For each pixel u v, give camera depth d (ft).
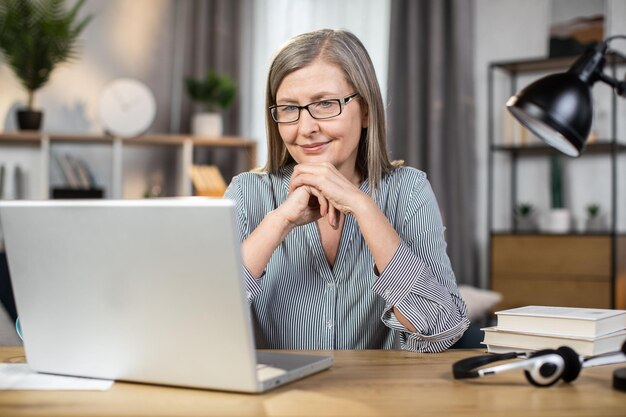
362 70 4.97
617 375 3.28
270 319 5.16
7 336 5.77
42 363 3.67
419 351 4.41
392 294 4.39
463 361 3.53
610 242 13.39
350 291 5.11
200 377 3.25
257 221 5.48
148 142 14.98
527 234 14.20
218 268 3.07
